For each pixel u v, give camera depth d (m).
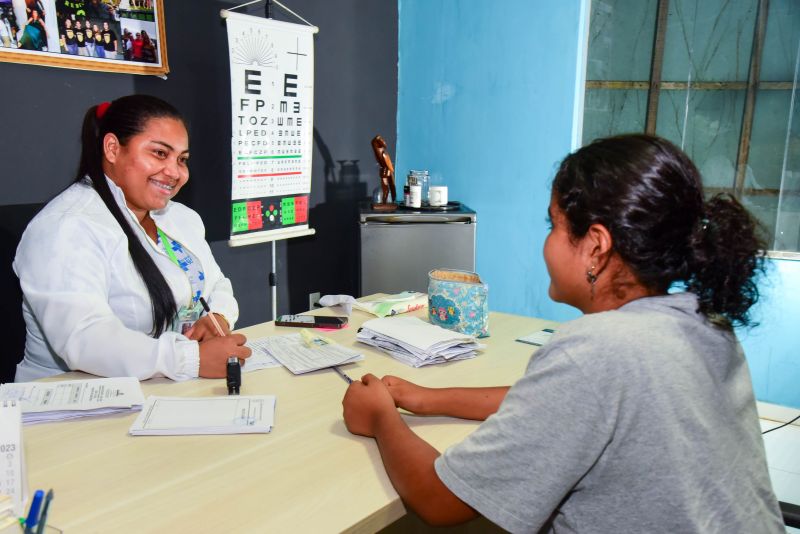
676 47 3.12
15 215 2.26
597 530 0.72
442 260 3.16
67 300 1.42
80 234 1.50
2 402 0.89
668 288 0.77
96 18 2.36
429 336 1.53
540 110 3.23
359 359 1.47
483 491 0.75
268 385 1.33
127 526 0.83
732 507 0.69
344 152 3.52
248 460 1.02
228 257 3.03
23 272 1.48
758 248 0.75
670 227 0.71
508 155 3.38
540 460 0.71
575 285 0.81
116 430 1.12
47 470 0.97
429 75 3.61
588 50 3.19
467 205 3.57
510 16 3.25
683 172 0.73
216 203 2.93
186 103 2.73
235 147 2.72
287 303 3.38
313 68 3.04
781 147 2.99
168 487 0.93
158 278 1.66
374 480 0.96
